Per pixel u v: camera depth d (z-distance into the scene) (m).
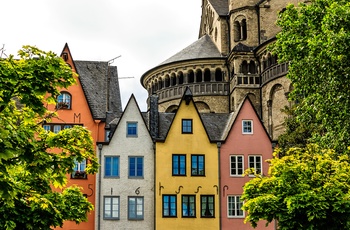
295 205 28.34
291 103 64.38
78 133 20.80
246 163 49.56
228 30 78.94
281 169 30.62
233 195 48.78
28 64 18.44
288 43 37.38
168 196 48.28
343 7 31.28
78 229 47.50
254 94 70.56
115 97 60.38
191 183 48.69
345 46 30.47
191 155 49.25
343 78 32.31
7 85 17.69
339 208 28.39
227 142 49.84
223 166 49.28
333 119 34.72
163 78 78.62
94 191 48.50
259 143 50.06
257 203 29.66
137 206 48.03
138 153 48.91
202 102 75.12
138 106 49.91
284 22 38.84
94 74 57.31
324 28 32.06
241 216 48.34
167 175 48.62
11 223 22.69
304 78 36.38
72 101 51.28
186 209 48.19
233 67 72.81
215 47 81.50
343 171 30.44
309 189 29.52
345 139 33.94
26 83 18.06
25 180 22.95
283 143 51.41
